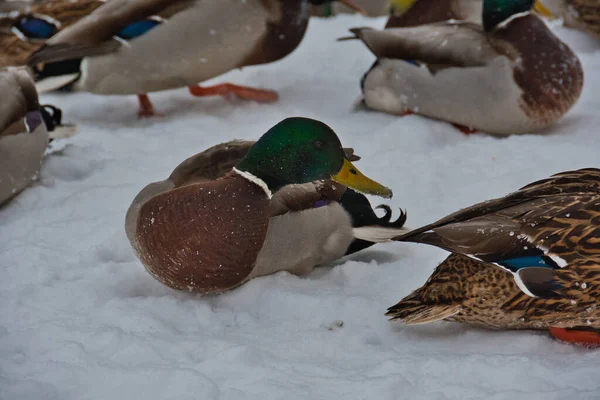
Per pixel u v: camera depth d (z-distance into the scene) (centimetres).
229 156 984
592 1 1850
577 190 820
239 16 1555
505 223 784
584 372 752
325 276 996
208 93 1673
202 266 899
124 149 1439
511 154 1338
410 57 1492
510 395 721
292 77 1827
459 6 1711
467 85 1427
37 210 1204
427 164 1316
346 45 2033
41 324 878
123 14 1538
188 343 836
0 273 1009
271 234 936
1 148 1186
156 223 900
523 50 1398
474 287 803
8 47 1684
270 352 825
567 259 768
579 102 1589
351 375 774
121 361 810
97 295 960
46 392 756
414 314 815
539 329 846
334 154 928
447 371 772
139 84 1574
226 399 740
